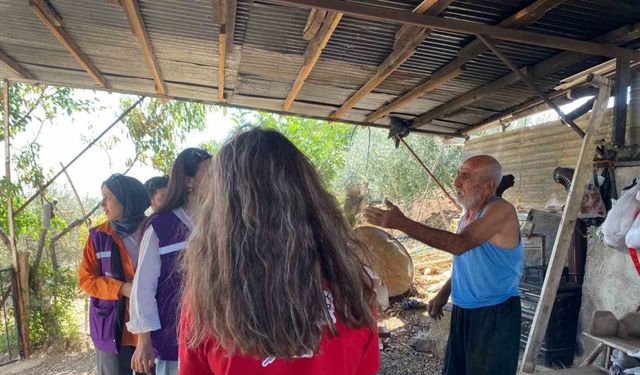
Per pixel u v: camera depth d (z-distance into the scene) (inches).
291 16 130.6
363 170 543.8
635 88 143.2
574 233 164.9
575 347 159.2
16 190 213.9
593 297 152.3
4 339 221.1
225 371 41.4
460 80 175.0
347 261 43.4
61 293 223.8
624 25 124.5
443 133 259.6
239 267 39.6
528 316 162.4
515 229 102.7
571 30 128.5
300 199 42.0
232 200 41.7
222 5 117.3
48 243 234.2
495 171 107.7
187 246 44.7
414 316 241.8
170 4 129.1
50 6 134.0
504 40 132.5
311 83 189.6
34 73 203.3
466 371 108.3
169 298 86.4
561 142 190.2
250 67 174.7
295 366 41.1
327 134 374.0
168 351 86.5
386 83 181.2
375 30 135.9
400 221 95.1
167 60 175.5
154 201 118.7
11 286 209.2
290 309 39.1
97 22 143.8
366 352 46.3
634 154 134.7
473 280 105.1
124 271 103.7
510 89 181.2
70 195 347.3
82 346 218.8
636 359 113.1
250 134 44.9
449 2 109.3
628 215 112.7
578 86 154.9
